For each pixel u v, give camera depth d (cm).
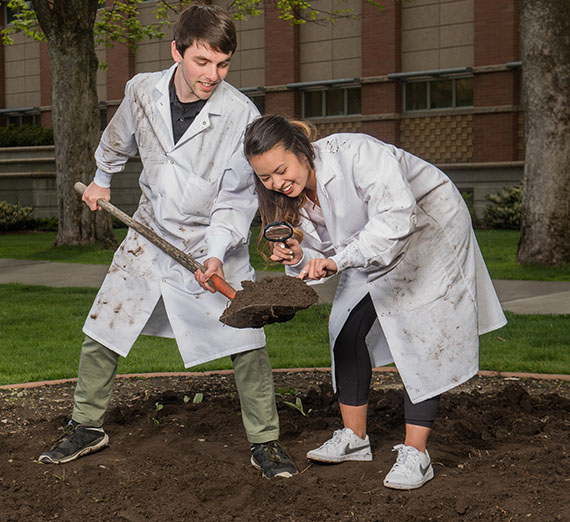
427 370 320
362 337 343
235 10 2498
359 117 2398
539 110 1222
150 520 297
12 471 350
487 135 2230
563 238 1223
